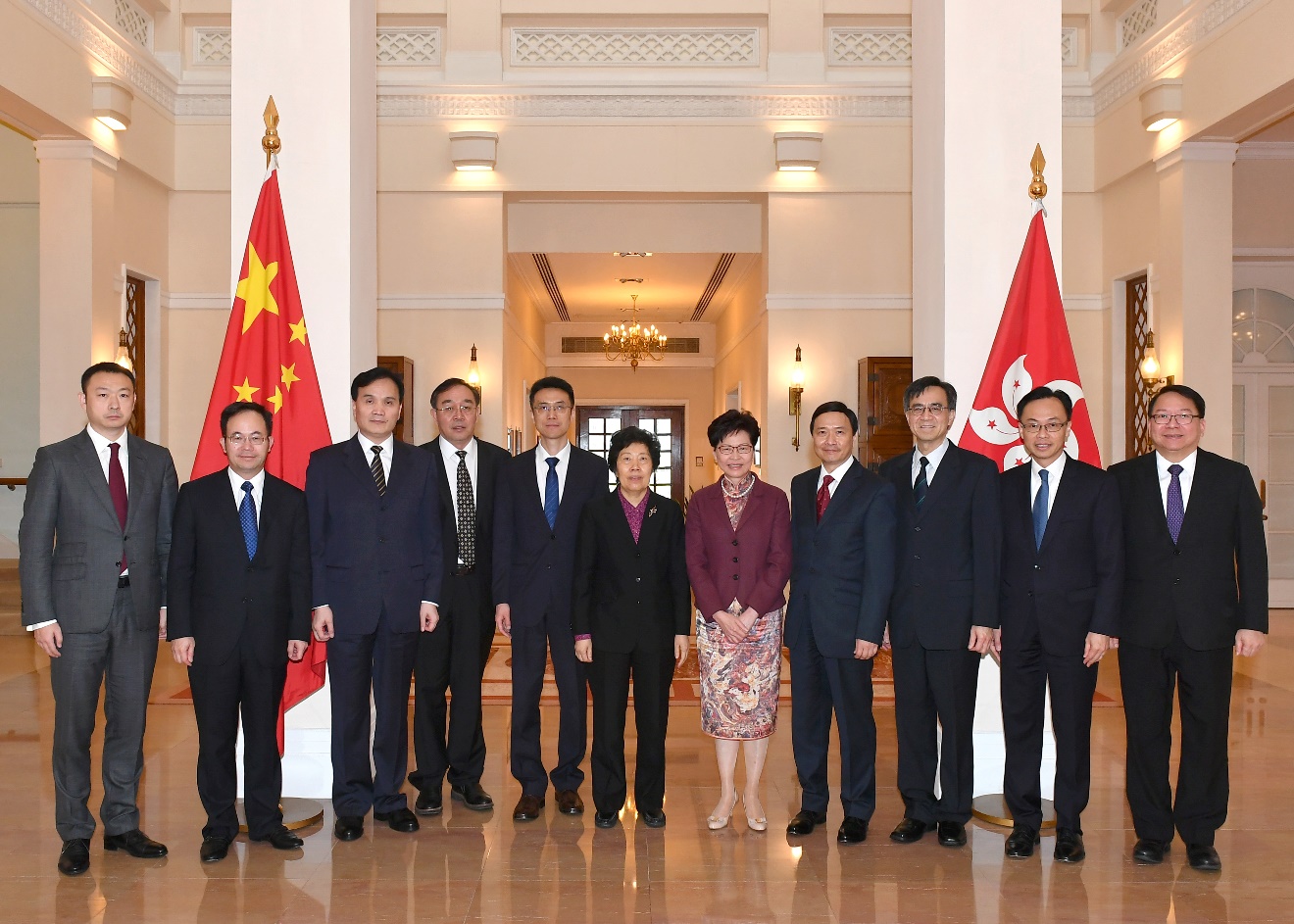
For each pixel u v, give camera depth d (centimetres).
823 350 929
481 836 386
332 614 381
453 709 418
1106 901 328
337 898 329
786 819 407
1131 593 360
